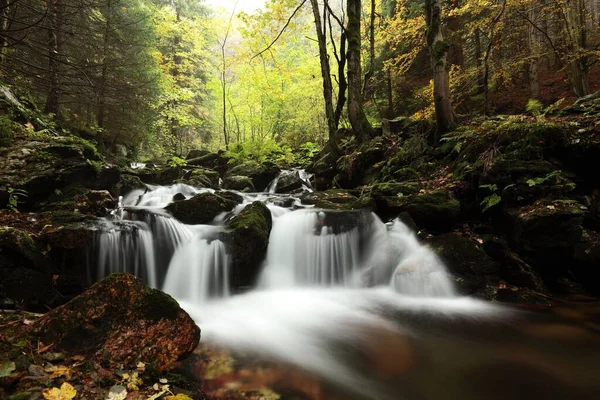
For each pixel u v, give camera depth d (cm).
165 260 536
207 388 278
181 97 1917
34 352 247
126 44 1418
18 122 784
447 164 795
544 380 315
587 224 557
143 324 286
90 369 244
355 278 616
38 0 930
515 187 582
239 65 1856
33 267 391
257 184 1209
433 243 581
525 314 459
